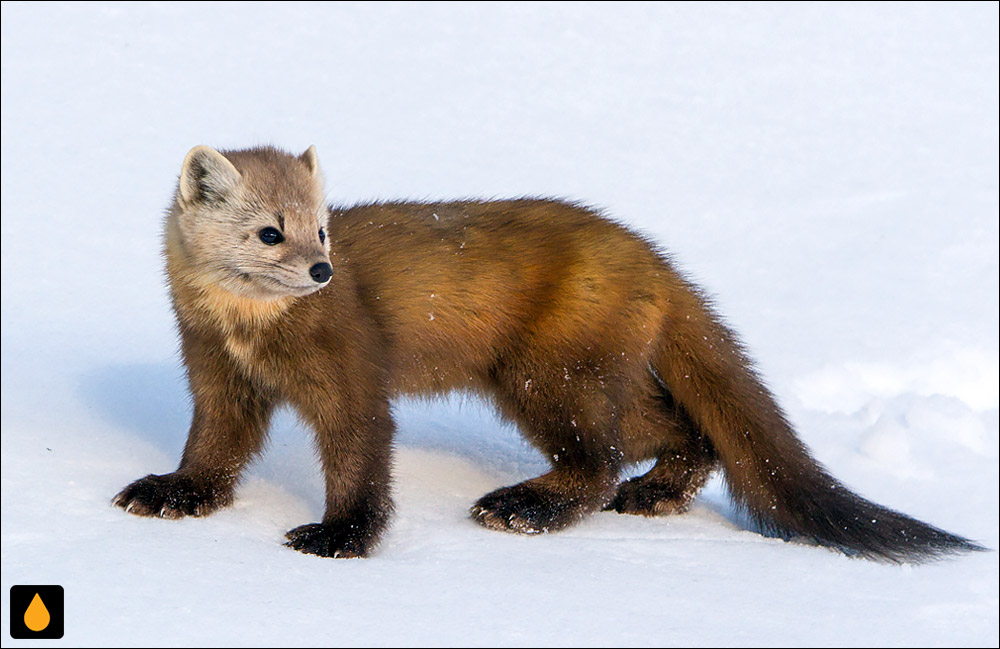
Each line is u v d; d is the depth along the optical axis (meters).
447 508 11.66
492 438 13.95
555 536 11.20
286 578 9.43
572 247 11.60
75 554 9.43
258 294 10.28
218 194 10.23
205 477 10.95
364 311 10.95
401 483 12.04
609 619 9.04
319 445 10.79
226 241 10.20
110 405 13.46
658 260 12.06
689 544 11.12
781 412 12.29
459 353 11.64
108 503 10.71
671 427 12.42
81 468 11.47
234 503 11.12
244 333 10.59
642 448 12.52
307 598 9.05
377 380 10.85
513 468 13.03
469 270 11.43
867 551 11.23
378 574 9.74
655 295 11.84
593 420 11.64
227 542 10.15
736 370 12.20
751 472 12.02
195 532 10.29
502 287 11.48
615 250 11.74
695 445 12.43
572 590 9.62
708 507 12.79
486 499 11.43
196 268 10.45
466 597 9.32
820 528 11.55
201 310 10.65
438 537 10.76
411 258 11.32
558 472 11.75
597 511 11.95
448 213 11.80
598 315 11.53
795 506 11.74
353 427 10.69
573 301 11.48
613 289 11.59
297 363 10.59
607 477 11.72
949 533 11.64
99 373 14.48
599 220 12.01
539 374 11.62
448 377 11.80
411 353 11.43
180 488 10.78
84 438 12.32
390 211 11.74
